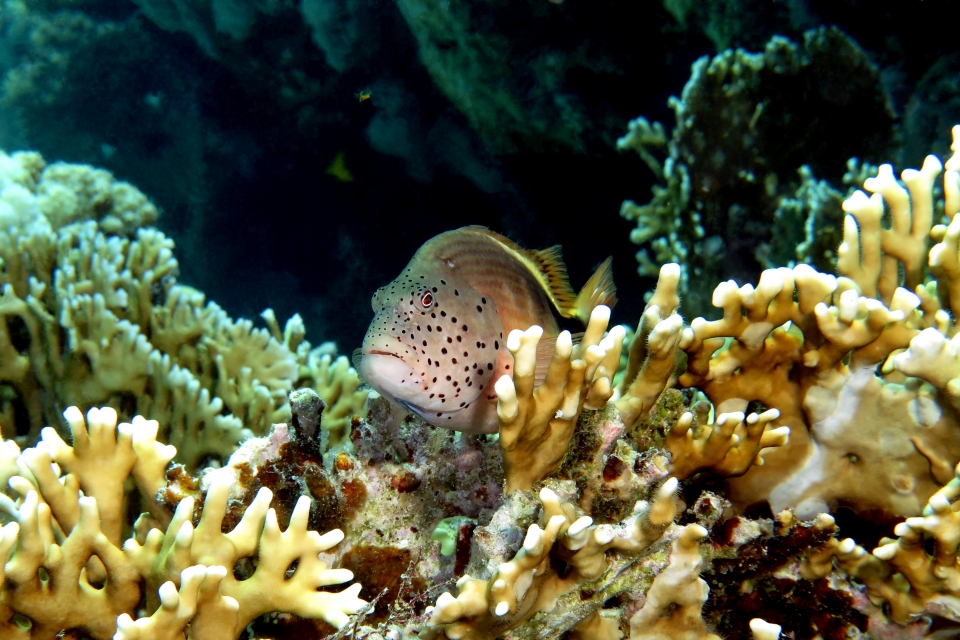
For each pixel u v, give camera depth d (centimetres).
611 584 29
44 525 28
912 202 33
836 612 31
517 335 27
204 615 28
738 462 31
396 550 32
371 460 32
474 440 33
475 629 28
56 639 28
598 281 36
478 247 33
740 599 31
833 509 32
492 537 29
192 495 31
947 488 28
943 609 29
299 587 29
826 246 52
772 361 32
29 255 58
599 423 30
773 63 64
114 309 55
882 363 33
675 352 31
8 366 48
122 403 49
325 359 56
